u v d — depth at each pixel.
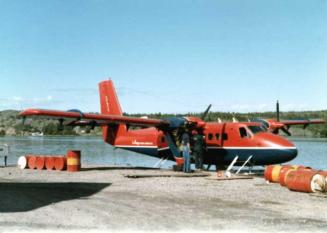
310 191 13.72
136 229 8.46
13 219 9.04
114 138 27.50
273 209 11.00
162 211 10.38
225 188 15.16
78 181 17.05
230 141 22.05
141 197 12.62
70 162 22.12
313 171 14.43
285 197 13.16
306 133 167.38
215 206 11.27
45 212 9.91
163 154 24.83
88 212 10.05
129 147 26.55
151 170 23.52
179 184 16.22
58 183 16.17
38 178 18.38
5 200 11.51
